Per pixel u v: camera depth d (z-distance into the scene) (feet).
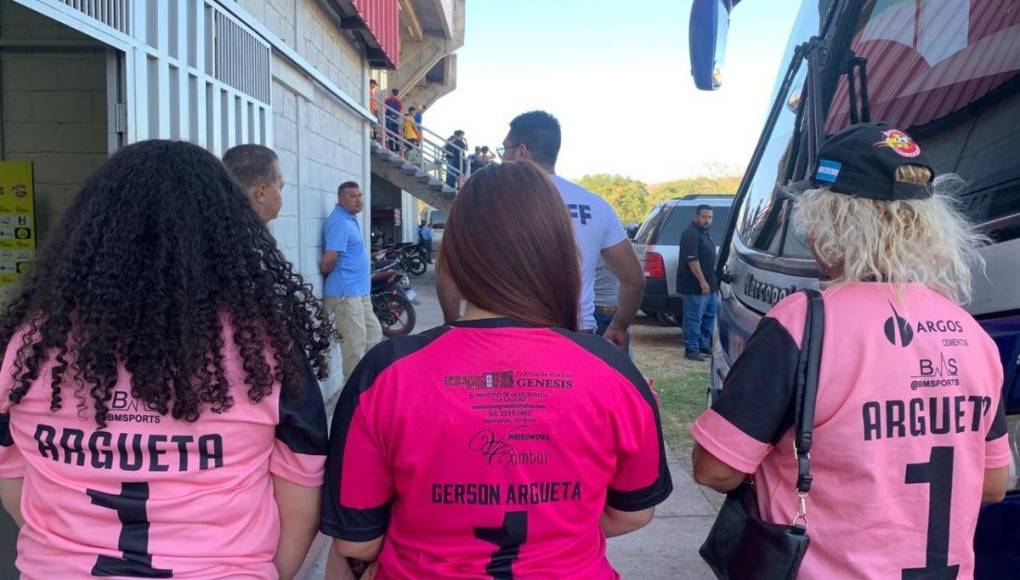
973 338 5.03
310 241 21.01
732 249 11.42
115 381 4.48
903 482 4.84
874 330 4.92
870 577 4.76
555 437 4.45
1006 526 5.47
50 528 4.58
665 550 12.91
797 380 4.96
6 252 15.74
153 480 4.52
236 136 15.15
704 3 10.29
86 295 4.49
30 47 15.96
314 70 20.59
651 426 4.85
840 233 5.13
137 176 4.77
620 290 12.23
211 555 4.58
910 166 5.06
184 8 12.64
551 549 4.53
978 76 7.13
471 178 5.12
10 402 4.56
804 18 11.46
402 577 4.62
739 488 5.60
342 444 4.69
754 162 12.25
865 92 9.23
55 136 16.21
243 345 4.71
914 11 8.49
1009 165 6.31
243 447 4.74
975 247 5.80
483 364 4.56
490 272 4.79
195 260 4.66
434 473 4.43
